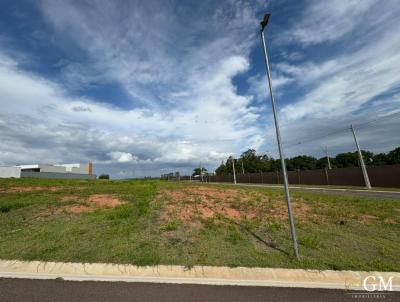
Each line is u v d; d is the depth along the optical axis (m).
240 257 4.64
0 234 5.92
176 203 10.56
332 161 55.59
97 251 4.84
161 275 4.03
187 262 4.40
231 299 3.32
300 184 38.56
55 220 7.26
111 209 8.97
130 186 21.09
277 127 5.20
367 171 27.28
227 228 6.62
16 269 4.23
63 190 16.02
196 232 6.21
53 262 4.40
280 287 3.67
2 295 3.40
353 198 14.14
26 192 14.34
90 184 24.42
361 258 4.68
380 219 8.12
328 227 6.98
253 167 74.81
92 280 3.85
